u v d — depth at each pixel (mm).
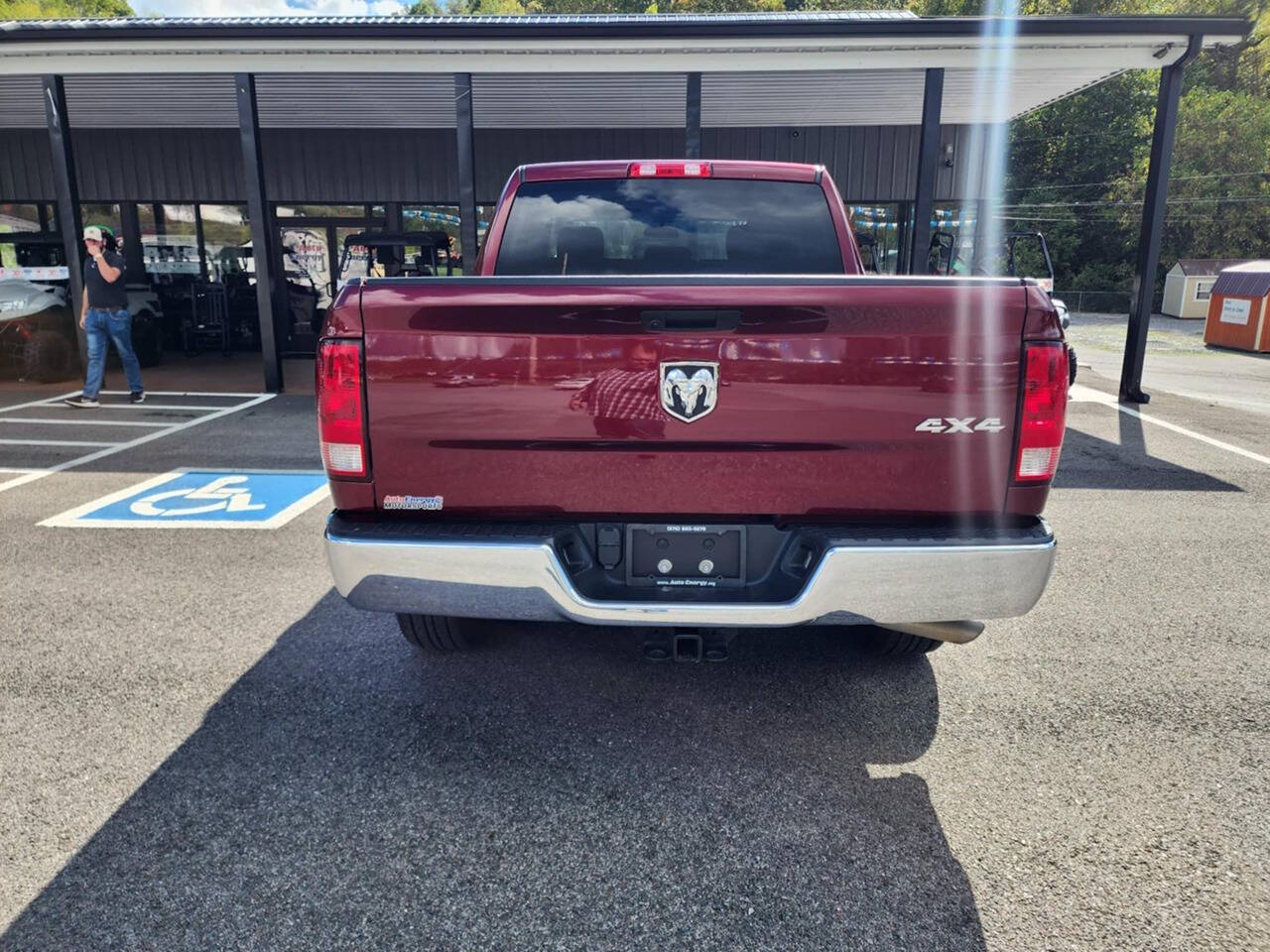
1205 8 53500
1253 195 45250
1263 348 20234
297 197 15203
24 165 15461
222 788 2566
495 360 2416
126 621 3807
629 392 2410
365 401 2463
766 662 3445
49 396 10289
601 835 2367
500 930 2020
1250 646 3648
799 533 2512
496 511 2531
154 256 15641
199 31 9305
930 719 3010
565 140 15016
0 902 2090
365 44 9367
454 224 15336
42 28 9406
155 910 2072
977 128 14961
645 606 2412
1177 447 7957
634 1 50281
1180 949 1969
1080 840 2363
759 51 9461
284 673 3312
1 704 3061
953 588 2387
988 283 2365
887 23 9031
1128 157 47969
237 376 12422
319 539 4977
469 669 3363
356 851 2295
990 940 1995
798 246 3588
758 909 2090
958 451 2430
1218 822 2451
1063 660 3488
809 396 2395
